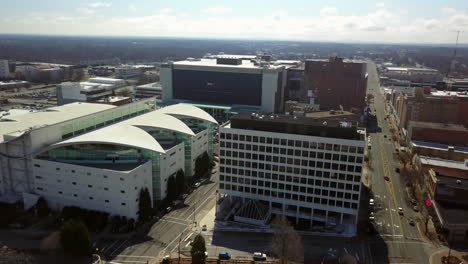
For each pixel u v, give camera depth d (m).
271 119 119.44
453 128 184.75
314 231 111.75
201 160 151.38
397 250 102.62
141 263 94.94
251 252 101.19
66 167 115.56
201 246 93.94
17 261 91.12
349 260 95.19
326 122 116.00
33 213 119.19
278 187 117.81
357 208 110.62
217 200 123.12
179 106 176.88
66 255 96.62
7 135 117.19
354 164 107.69
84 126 141.25
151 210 118.81
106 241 104.62
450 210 114.56
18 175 124.56
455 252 101.81
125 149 119.56
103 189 112.31
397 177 158.12
